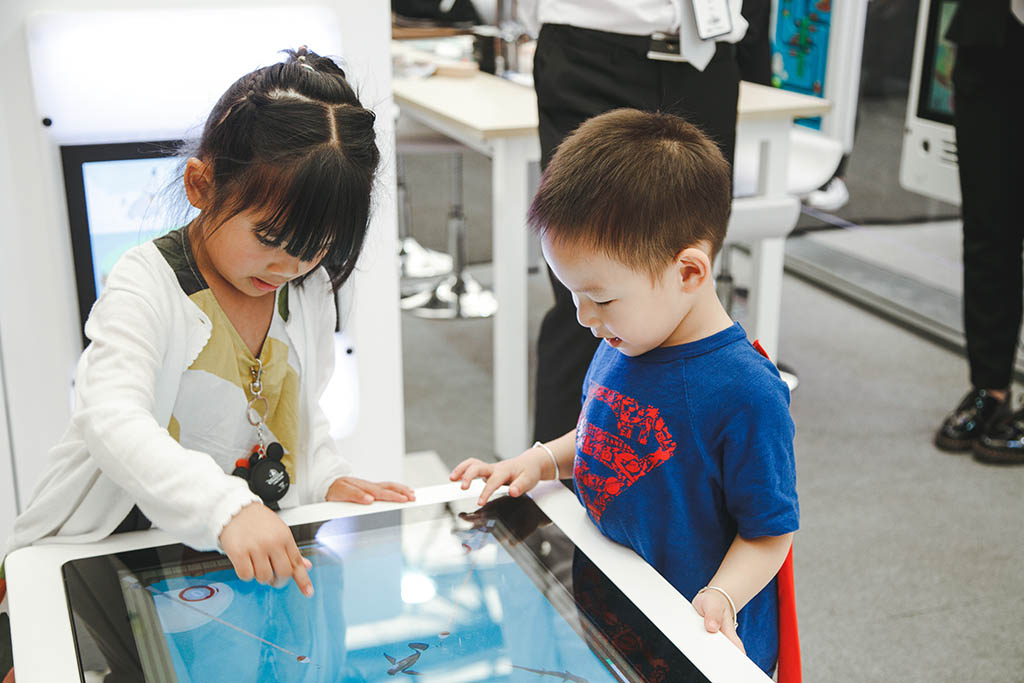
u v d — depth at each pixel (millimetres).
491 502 956
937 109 2943
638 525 906
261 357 1024
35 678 691
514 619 775
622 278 833
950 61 2857
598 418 941
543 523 922
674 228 826
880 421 2660
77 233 1365
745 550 892
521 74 2754
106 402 854
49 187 1329
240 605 788
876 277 3436
